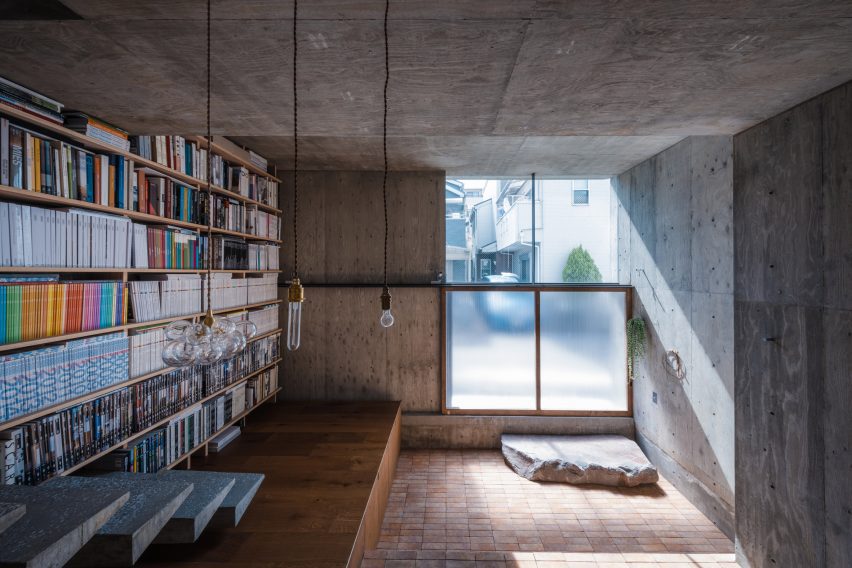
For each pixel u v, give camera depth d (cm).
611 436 563
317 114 276
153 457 316
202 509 216
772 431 292
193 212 368
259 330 494
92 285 261
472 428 577
